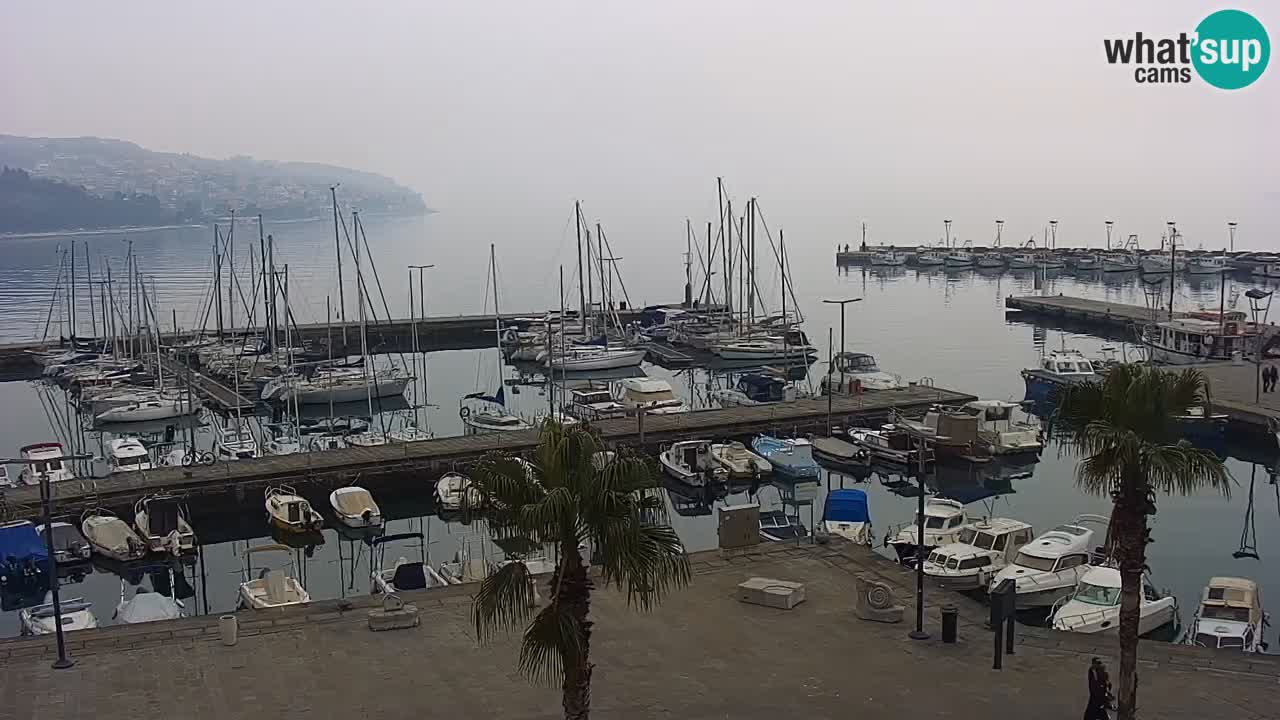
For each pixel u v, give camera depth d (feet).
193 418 269.23
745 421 226.79
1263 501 180.04
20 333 464.65
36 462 201.98
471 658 93.50
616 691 86.48
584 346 357.61
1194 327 306.14
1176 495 184.14
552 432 60.90
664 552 60.29
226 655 94.48
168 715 82.53
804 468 198.29
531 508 57.31
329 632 99.71
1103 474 73.00
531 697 85.66
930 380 275.59
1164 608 117.60
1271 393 231.91
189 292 630.74
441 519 185.47
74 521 174.50
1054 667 89.56
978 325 424.05
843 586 110.32
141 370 334.44
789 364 331.57
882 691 85.20
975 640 95.76
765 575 113.60
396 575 129.80
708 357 365.40
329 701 85.10
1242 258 611.47
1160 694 83.41
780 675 88.84
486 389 319.47
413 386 322.34
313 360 354.95
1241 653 91.40
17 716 82.28
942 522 152.87
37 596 150.92
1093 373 265.75
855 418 233.76
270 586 125.59
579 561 59.98
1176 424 72.69
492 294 622.54
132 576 159.02
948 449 207.51
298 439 232.12
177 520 166.91
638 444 214.69
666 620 101.45
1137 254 645.51
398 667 91.81
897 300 518.37
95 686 88.02
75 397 316.19
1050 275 626.64
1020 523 146.41
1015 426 219.82
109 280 442.91
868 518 157.38
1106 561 128.88
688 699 84.58
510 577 60.18
